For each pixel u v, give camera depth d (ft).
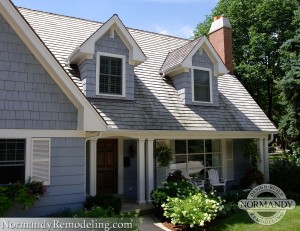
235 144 51.93
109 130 32.81
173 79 45.44
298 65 52.95
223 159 50.01
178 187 34.22
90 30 46.62
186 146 46.57
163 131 36.88
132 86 38.58
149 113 38.01
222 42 57.57
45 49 28.22
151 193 35.45
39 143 28.50
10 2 26.71
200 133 41.29
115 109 35.88
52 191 28.76
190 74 43.60
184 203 29.35
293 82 52.26
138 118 36.47
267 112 99.55
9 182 27.45
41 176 28.32
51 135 29.09
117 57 37.68
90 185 32.73
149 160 37.09
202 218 27.40
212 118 43.21
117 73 37.83
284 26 84.94
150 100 40.04
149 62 46.85
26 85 28.12
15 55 27.76
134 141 43.68
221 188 48.88
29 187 26.68
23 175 27.81
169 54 48.91
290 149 57.52
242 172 52.06
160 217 32.63
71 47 41.34
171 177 39.83
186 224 28.19
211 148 49.62
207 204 29.86
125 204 36.14
